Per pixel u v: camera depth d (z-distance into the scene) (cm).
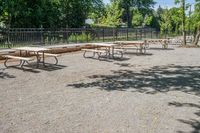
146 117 653
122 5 7500
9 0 3441
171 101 791
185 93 884
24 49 1330
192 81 1069
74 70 1259
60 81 1028
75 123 607
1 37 1662
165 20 5797
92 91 888
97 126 593
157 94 866
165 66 1433
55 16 4116
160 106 741
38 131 562
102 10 6097
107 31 2820
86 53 1952
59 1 4300
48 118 636
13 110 688
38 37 1925
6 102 755
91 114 666
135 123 613
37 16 3738
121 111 693
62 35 2156
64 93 859
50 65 1384
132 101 783
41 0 3819
